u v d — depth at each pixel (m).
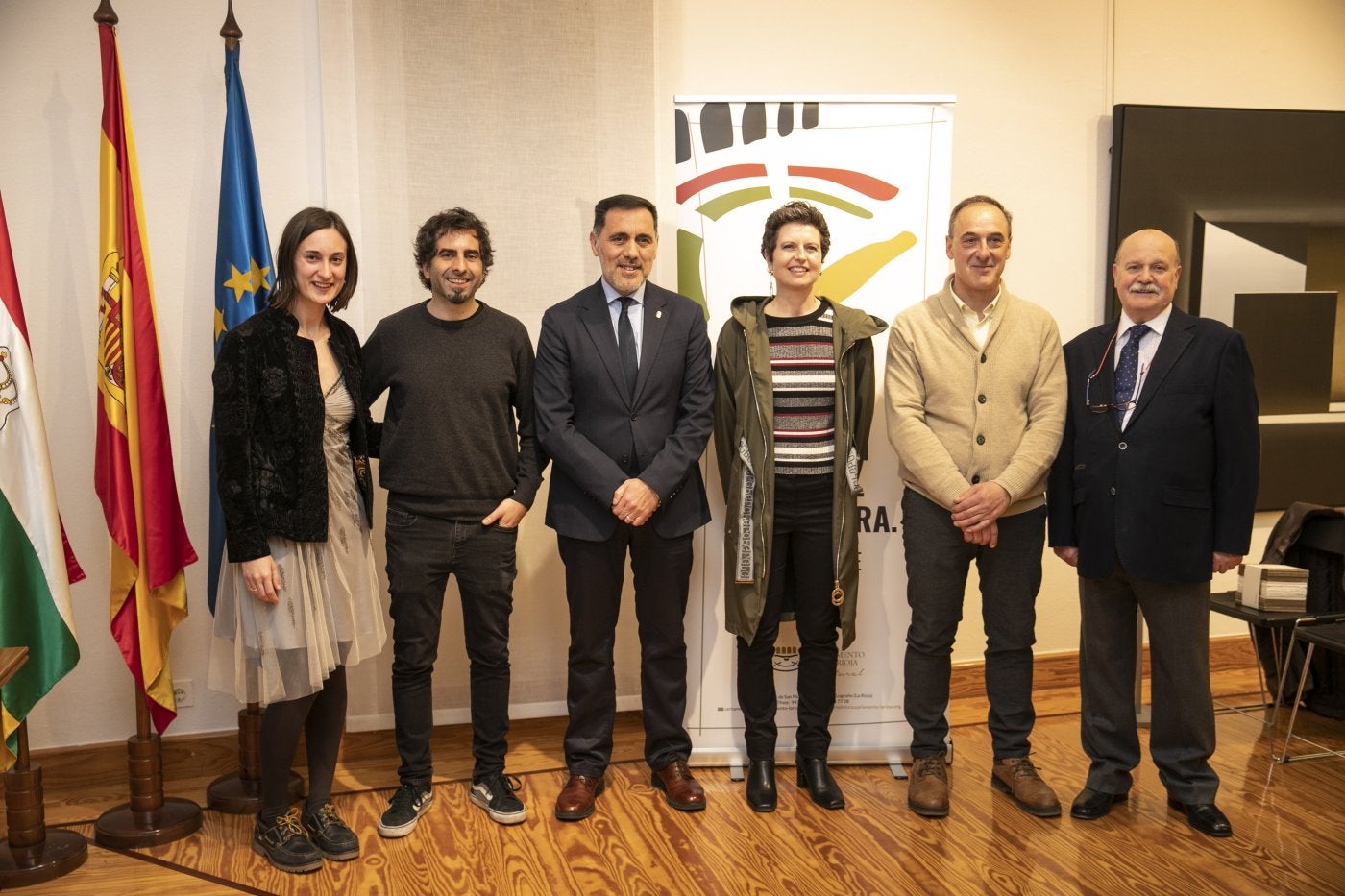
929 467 2.73
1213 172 3.73
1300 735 3.36
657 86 3.35
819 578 2.84
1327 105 3.90
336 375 2.58
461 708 3.35
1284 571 3.13
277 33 3.11
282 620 2.44
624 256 2.71
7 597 2.52
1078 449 2.78
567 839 2.66
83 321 3.03
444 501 2.71
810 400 2.80
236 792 2.93
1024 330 2.80
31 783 2.58
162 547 2.71
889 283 3.10
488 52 3.20
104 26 2.65
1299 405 3.86
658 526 2.78
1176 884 2.40
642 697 2.93
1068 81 3.68
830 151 3.05
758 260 3.06
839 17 3.48
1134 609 2.79
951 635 2.88
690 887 2.41
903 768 3.07
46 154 2.98
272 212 3.14
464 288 2.66
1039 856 2.55
